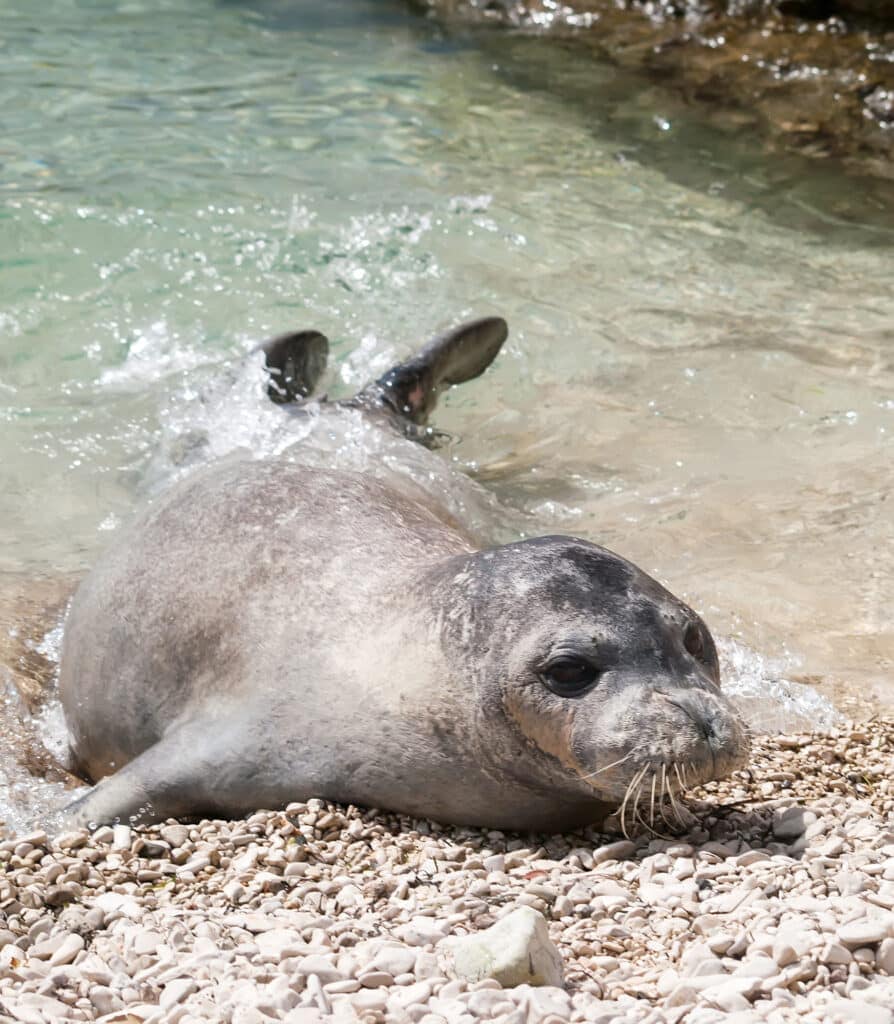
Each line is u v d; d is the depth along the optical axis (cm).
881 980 1469
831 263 4209
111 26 5991
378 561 2192
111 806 2072
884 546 2881
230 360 3581
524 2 6247
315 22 6162
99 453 3216
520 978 1482
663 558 2852
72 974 1512
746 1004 1424
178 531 2414
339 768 2025
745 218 4488
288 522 2322
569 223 4403
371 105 5259
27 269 3941
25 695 2514
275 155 4781
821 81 5441
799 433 3334
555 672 1862
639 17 6066
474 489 3064
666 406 3469
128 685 2314
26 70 5444
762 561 2839
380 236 4241
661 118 5212
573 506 3055
